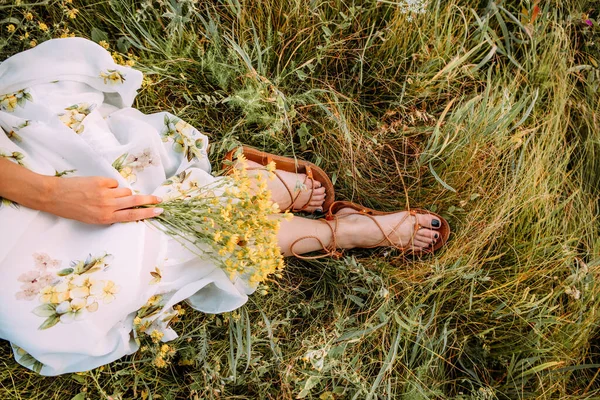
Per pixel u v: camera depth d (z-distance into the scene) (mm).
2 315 1029
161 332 1264
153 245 1139
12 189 1031
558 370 1555
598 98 1750
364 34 1718
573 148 1693
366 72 1748
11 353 1359
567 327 1591
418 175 1682
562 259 1593
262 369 1461
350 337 1475
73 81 1241
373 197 1729
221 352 1521
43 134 1124
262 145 1673
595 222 1692
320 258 1659
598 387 1643
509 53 1717
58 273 1065
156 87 1617
